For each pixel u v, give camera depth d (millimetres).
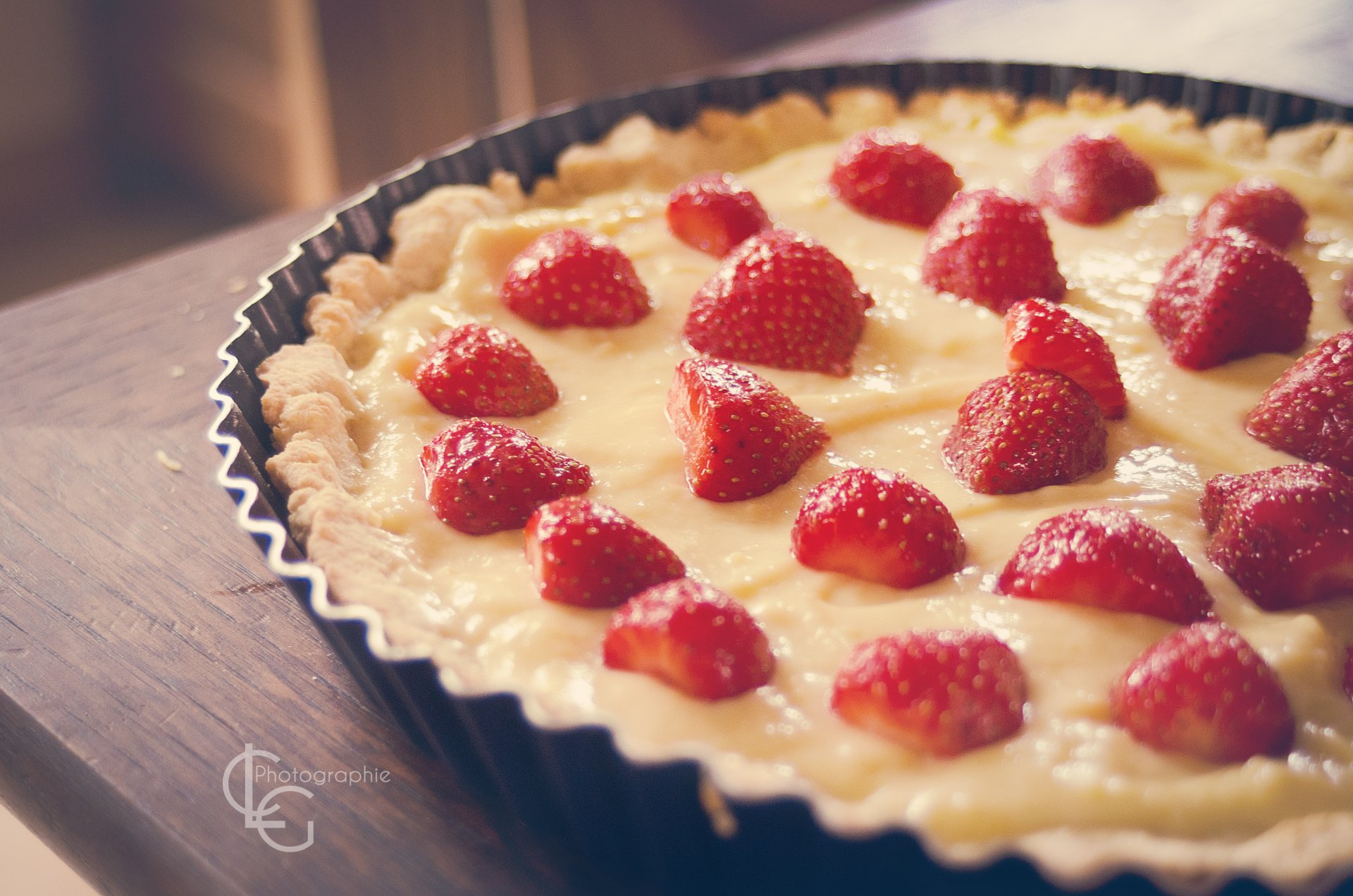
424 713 343
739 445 387
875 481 366
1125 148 484
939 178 481
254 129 1115
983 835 323
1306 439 396
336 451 400
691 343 435
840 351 427
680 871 332
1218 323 418
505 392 415
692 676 341
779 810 310
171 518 418
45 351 475
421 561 379
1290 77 545
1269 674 334
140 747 364
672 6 982
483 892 340
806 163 512
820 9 1012
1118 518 357
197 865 345
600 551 360
